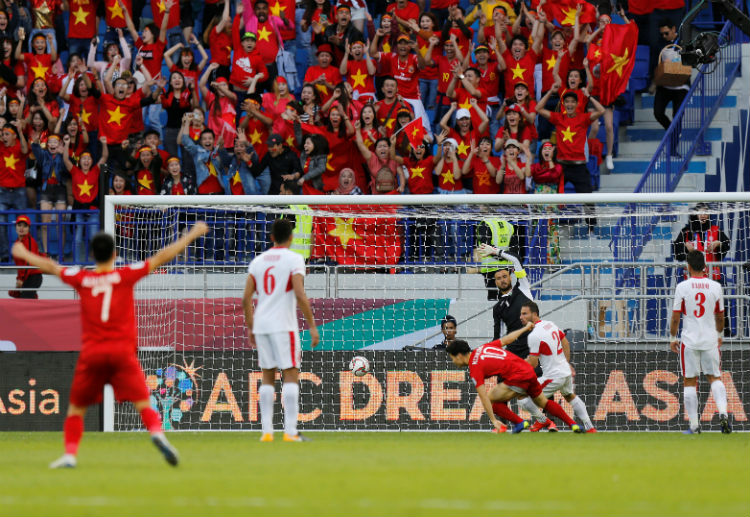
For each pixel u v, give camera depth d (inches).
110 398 1968.5
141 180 2778.1
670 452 1309.1
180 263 2456.9
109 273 1031.6
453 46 2947.8
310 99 2874.0
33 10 3095.5
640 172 2950.3
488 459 1179.9
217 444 1435.8
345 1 3065.9
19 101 2896.2
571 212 2396.7
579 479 961.5
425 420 2033.7
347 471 1026.1
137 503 792.9
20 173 2832.2
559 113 2787.9
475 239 2452.0
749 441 1565.0
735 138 2856.8
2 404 2105.1
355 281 2390.5
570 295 2421.3
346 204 2003.0
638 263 2255.2
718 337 1782.7
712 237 2388.0
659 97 2945.4
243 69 2972.4
